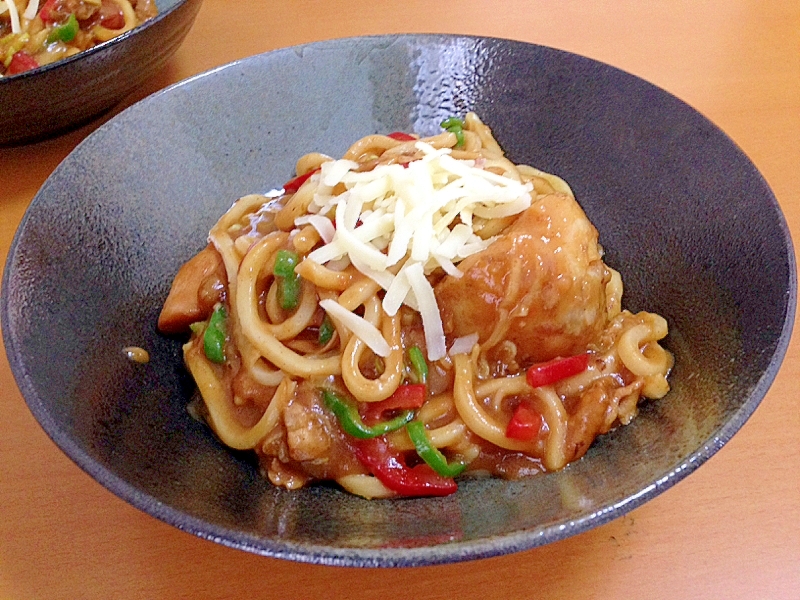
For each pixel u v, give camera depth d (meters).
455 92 0.32
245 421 0.26
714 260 0.26
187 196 0.30
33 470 0.25
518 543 0.19
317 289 0.26
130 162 0.29
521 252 0.24
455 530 0.20
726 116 0.36
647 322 0.26
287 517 0.22
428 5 0.44
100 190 0.28
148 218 0.29
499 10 0.43
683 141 0.28
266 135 0.32
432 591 0.22
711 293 0.25
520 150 0.32
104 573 0.23
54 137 0.36
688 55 0.39
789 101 0.36
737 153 0.26
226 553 0.23
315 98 0.33
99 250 0.27
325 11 0.44
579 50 0.40
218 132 0.31
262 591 0.22
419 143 0.28
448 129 0.31
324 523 0.22
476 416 0.24
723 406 0.22
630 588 0.22
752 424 0.26
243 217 0.30
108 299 0.26
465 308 0.25
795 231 0.31
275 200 0.30
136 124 0.29
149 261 0.29
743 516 0.24
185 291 0.28
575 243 0.25
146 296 0.28
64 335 0.24
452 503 0.23
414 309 0.25
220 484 0.23
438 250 0.24
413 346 0.25
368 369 0.25
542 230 0.25
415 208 0.24
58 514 0.24
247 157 0.32
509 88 0.32
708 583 0.22
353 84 0.33
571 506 0.20
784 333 0.22
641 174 0.29
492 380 0.25
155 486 0.21
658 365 0.25
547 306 0.24
